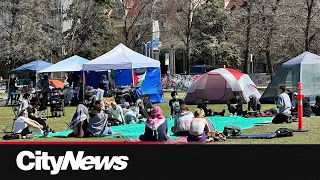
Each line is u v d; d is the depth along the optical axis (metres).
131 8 52.44
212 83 26.95
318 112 18.61
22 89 28.09
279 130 12.95
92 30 50.88
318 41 44.16
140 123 18.28
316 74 23.84
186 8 49.69
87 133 14.19
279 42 44.56
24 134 14.23
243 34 47.91
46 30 49.53
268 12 42.75
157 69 29.22
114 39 52.69
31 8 46.59
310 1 40.31
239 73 26.39
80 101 28.78
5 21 46.16
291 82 24.34
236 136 12.98
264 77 46.72
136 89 27.25
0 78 53.16
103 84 26.59
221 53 52.84
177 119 13.57
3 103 31.80
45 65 30.25
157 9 51.06
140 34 50.22
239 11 51.81
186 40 52.97
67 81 33.38
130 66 25.59
